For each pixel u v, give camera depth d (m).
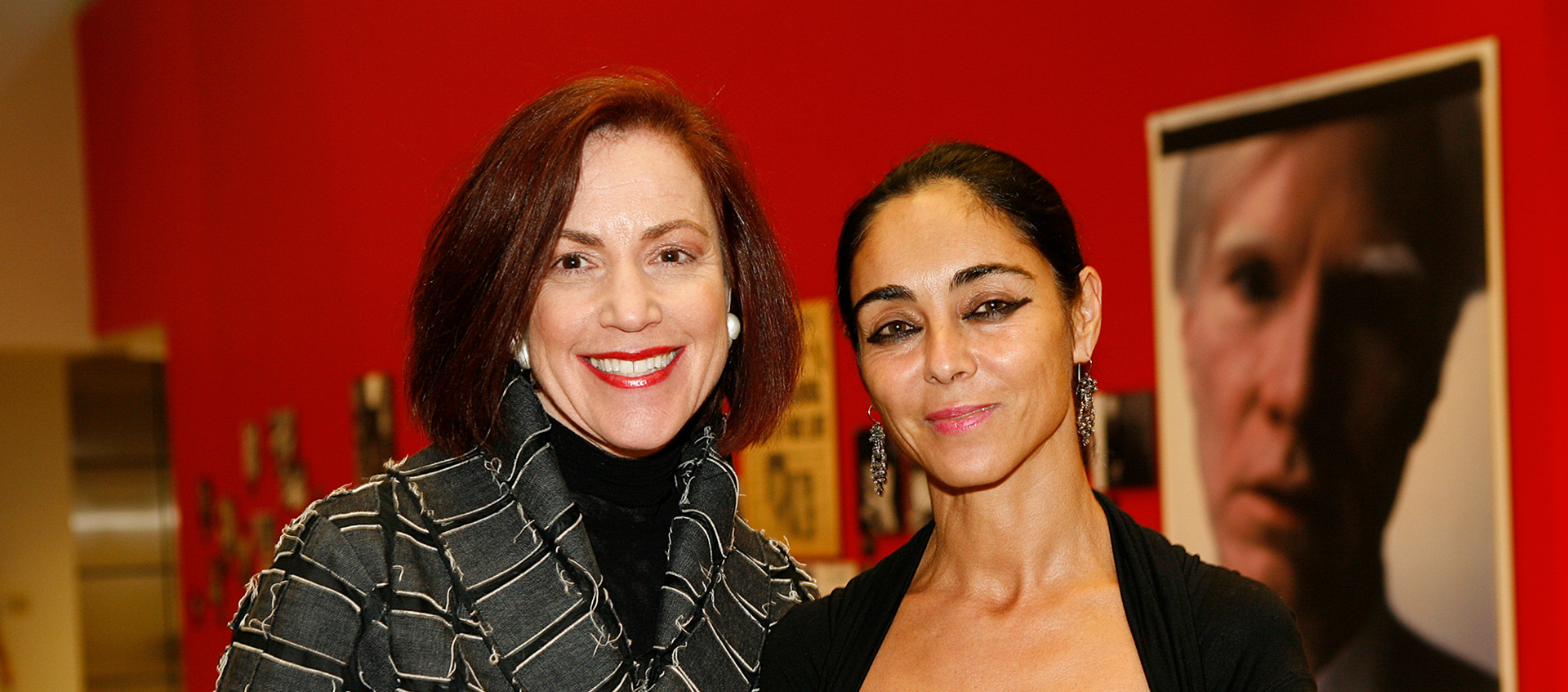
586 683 1.75
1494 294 2.78
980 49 3.88
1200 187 3.33
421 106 6.12
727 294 1.97
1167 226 3.41
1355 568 3.03
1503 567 2.78
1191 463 3.37
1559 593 2.69
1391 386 2.95
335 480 6.96
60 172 10.32
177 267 8.83
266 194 7.60
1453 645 2.87
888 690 1.76
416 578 1.71
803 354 2.06
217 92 8.16
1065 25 3.66
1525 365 2.74
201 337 8.56
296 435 7.37
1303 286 3.11
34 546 11.89
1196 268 3.34
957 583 1.80
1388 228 2.96
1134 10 3.49
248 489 8.07
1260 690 1.54
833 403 4.27
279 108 7.38
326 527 1.70
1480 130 2.80
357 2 6.59
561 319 1.78
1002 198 1.70
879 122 4.15
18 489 11.85
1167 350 3.42
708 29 4.73
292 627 1.63
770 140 4.50
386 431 6.38
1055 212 1.74
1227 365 3.27
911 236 1.71
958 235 1.69
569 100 1.79
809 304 4.35
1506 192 2.77
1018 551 1.74
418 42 6.13
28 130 10.16
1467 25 2.83
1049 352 1.69
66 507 12.04
